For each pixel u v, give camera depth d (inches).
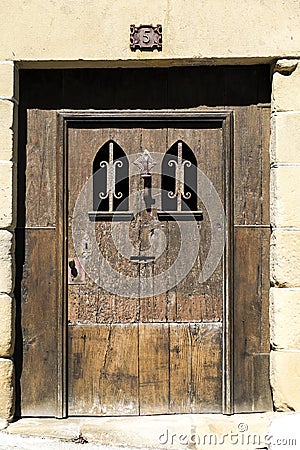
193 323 186.7
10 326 178.1
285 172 177.2
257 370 185.0
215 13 178.5
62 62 180.2
